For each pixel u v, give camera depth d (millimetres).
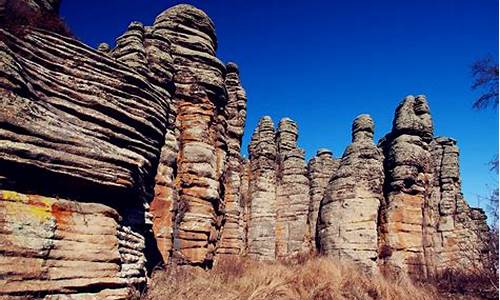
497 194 21328
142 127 13195
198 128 21781
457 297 23703
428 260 31219
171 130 19031
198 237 20672
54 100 10984
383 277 23375
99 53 12359
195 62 22578
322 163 48688
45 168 9867
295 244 43844
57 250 9805
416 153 32469
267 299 17094
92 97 11852
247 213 44844
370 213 30078
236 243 28703
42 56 11117
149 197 15250
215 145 22906
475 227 36094
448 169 39562
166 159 18359
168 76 18359
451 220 37344
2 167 9297
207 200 21266
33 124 9820
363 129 35344
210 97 22594
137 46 17047
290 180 46250
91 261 10383
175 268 18453
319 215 33312
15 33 10570
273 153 46656
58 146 10250
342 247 29688
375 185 30859
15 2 11000
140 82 13266
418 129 33219
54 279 9492
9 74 9477
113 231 11242
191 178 21078
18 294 8742
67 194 10586
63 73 11500
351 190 30672
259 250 42531
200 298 14648
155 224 17656
